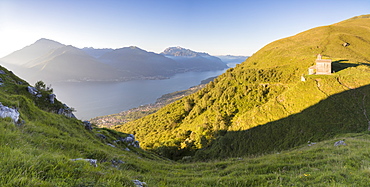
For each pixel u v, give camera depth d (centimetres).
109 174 750
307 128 5484
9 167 562
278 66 11781
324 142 2622
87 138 2050
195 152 9119
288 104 7062
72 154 1169
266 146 6162
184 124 13262
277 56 14250
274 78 10881
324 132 4959
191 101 16338
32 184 498
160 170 1515
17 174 535
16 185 480
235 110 10769
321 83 6906
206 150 8544
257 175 1177
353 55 11431
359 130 4375
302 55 12562
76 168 683
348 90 5966
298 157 1623
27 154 720
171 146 9169
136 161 1647
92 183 600
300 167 1279
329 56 11356
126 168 1323
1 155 642
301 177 1036
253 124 7400
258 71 12212
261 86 10831
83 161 797
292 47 15900
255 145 6525
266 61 14300
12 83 2583
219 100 12850
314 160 1484
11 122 1204
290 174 1138
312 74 7819
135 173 1220
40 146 1051
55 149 1136
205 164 1852
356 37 14275
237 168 1452
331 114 5409
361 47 12738
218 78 16275
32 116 1708
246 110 10169
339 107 5481
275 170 1295
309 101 6450
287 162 1502
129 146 3044
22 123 1387
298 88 7306
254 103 10306
